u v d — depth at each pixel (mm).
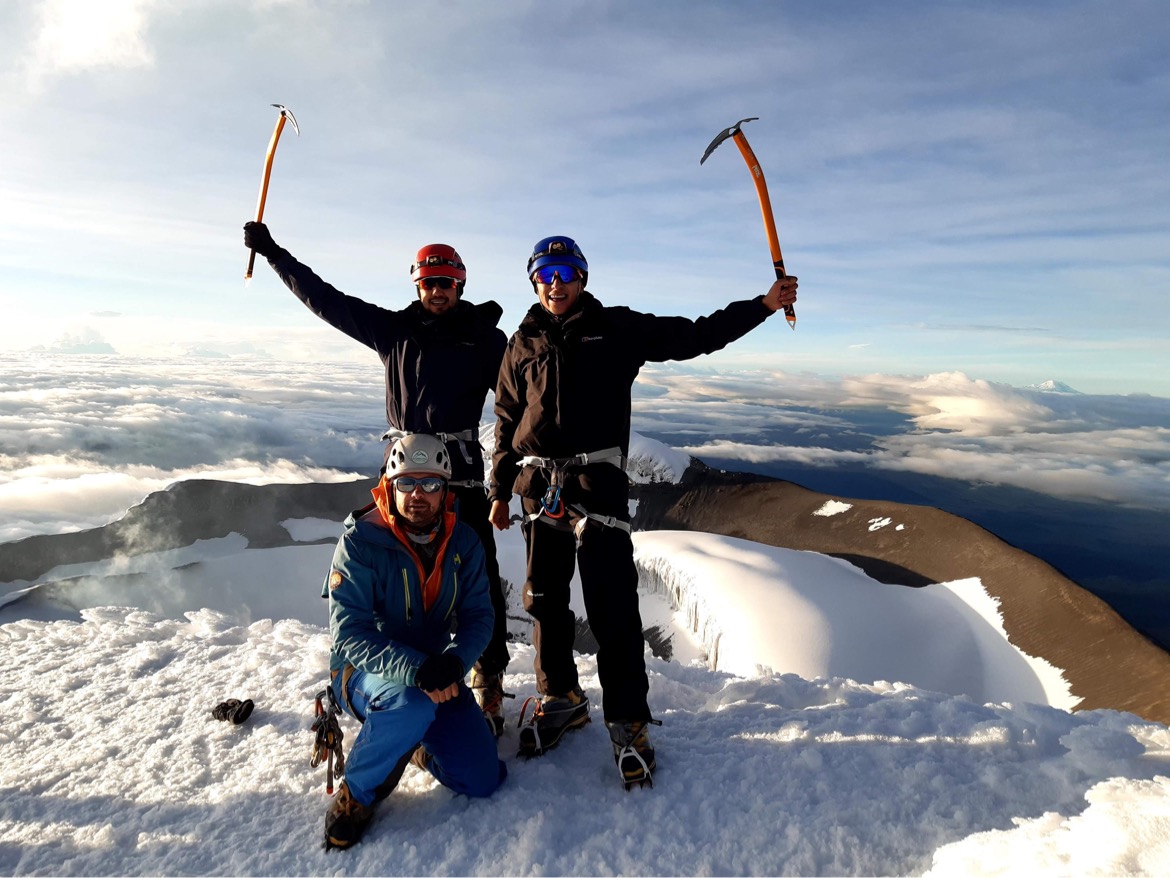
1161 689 35188
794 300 2812
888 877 2143
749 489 95562
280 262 3559
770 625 49844
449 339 3238
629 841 2365
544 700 3061
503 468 3188
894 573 58500
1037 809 2391
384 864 2328
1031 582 49500
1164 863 1788
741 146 2836
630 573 2842
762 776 2711
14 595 60656
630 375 2914
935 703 3264
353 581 2514
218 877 2320
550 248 2838
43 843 2559
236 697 3672
